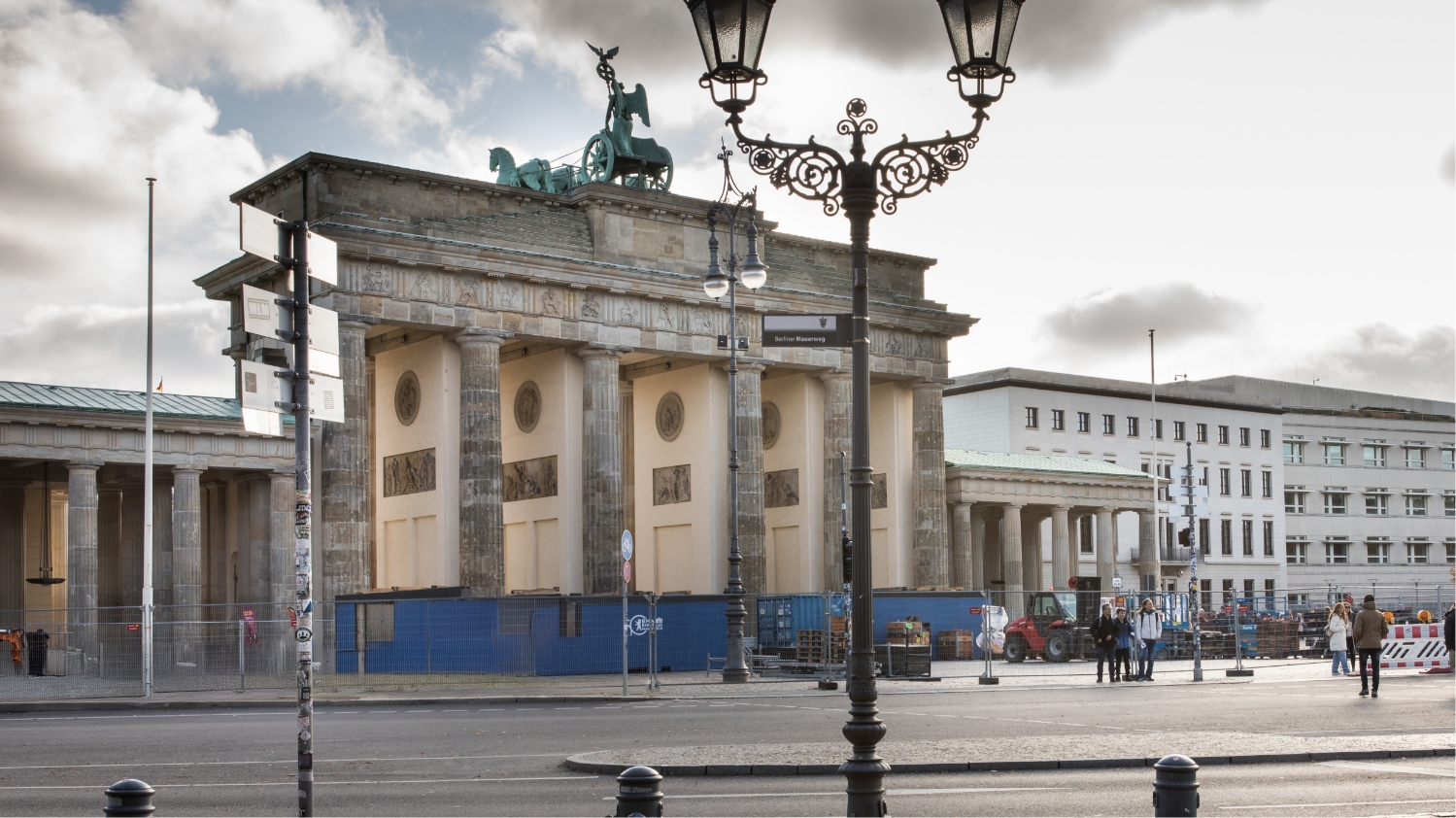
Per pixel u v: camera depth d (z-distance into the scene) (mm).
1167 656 81312
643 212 92312
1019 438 140750
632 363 103250
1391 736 31891
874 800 17969
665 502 100312
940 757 28219
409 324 82125
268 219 19953
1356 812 21312
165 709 49844
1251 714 39938
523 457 93875
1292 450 176375
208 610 75500
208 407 79312
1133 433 151000
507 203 88562
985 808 22203
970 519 125812
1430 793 23578
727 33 17797
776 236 99938
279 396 19969
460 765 29406
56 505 107625
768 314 19094
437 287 83250
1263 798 23016
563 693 54000
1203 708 42500
